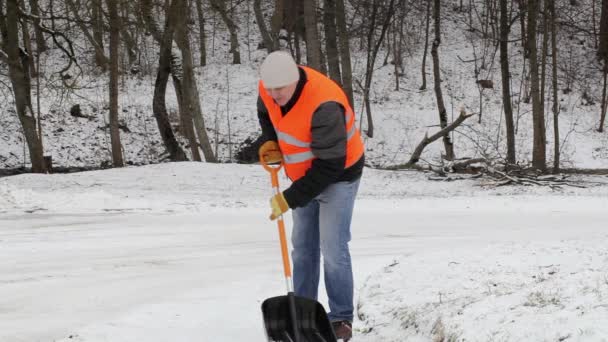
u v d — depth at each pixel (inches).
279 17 1433.3
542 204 617.9
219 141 1312.7
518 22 1781.5
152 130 1328.7
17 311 214.1
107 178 830.5
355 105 1462.8
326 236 169.9
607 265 207.2
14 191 567.2
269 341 153.9
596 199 656.4
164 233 411.8
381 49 1699.1
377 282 224.1
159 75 1029.8
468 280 208.1
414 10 1761.8
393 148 1328.7
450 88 1541.6
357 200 648.4
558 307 147.0
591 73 1590.8
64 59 1588.3
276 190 171.0
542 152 967.0
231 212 530.6
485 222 498.3
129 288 247.4
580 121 1432.1
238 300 221.9
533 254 246.1
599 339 120.4
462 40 1742.1
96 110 1343.5
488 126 1386.6
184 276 272.1
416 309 182.7
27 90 946.1
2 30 938.1
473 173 954.1
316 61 876.6
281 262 306.3
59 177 832.9
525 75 1572.3
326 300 222.2
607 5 1594.5
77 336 178.9
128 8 1037.8
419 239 404.8
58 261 312.7
